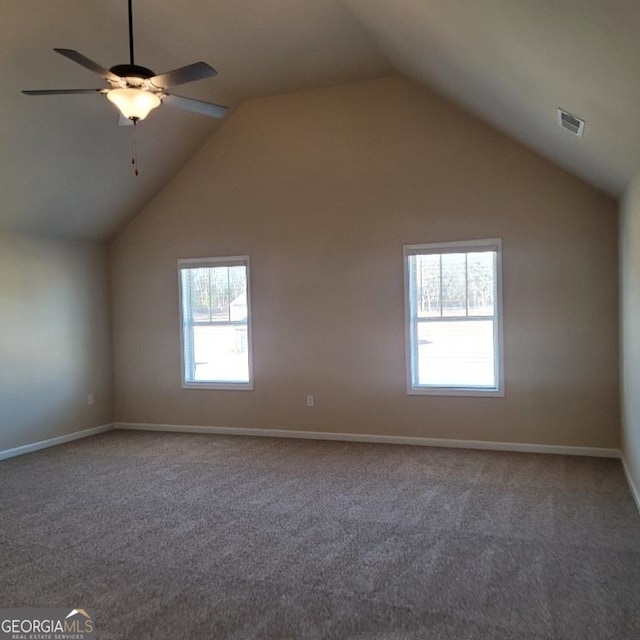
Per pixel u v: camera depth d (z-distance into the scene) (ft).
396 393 18.62
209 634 7.84
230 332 21.02
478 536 11.01
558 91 9.94
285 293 19.95
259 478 15.12
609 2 6.03
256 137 20.18
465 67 12.69
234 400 20.84
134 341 22.26
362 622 8.07
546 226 16.78
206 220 21.01
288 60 17.07
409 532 11.28
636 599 8.54
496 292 17.37
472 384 17.85
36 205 18.25
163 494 13.96
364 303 18.94
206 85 18.43
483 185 17.40
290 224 19.81
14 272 18.63
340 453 17.56
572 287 16.57
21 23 13.17
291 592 8.97
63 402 20.35
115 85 10.93
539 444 17.02
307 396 19.79
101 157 18.24
